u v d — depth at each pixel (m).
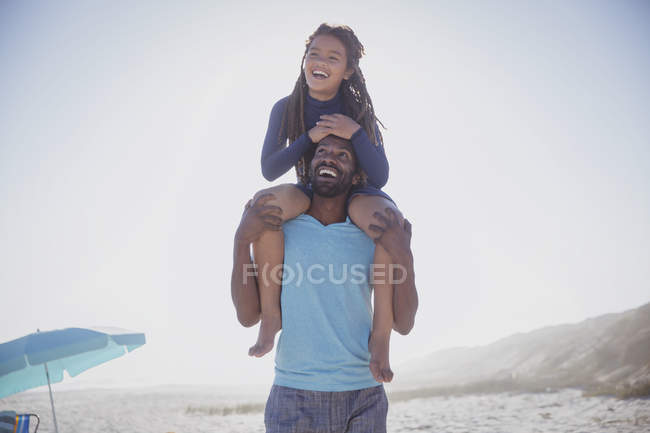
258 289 2.17
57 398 24.45
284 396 2.03
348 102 2.37
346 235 2.13
